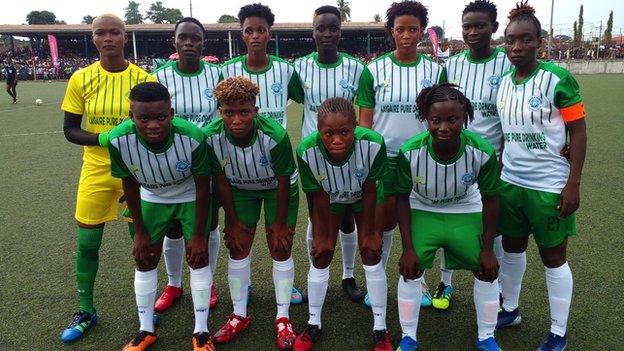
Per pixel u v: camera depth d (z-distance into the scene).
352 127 2.59
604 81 24.12
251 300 3.59
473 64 3.37
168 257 3.45
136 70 3.28
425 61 3.49
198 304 2.93
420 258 2.77
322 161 2.77
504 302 3.18
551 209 2.75
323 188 2.87
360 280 3.90
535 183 2.80
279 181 2.90
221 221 5.37
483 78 3.32
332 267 4.16
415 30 3.37
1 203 5.95
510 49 2.81
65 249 4.52
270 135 2.81
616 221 4.90
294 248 4.54
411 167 2.74
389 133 3.50
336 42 3.51
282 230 3.00
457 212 2.84
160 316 3.38
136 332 3.16
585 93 17.91
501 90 3.02
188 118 3.44
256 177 2.97
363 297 3.57
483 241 2.76
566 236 2.79
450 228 2.80
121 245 4.63
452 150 2.65
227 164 2.93
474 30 3.25
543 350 2.83
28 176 7.32
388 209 3.21
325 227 2.93
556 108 2.71
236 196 3.12
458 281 3.85
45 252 4.45
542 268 3.97
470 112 2.73
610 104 14.48
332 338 3.07
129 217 3.20
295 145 9.12
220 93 2.63
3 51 50.34
